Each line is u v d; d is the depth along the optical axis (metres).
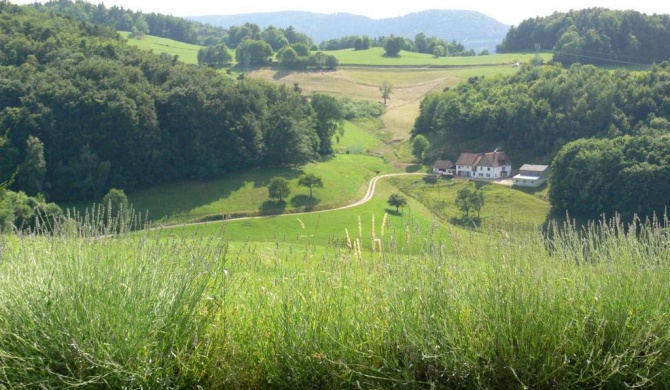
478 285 4.15
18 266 4.16
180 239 4.63
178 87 56.28
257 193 52.09
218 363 4.17
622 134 52.50
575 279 4.24
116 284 3.98
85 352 3.69
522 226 4.71
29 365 3.75
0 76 47.94
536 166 55.16
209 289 4.39
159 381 3.82
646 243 4.41
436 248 4.35
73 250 4.23
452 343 3.80
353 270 4.60
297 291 4.31
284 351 4.07
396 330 4.00
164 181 52.84
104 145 48.53
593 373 3.86
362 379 3.95
